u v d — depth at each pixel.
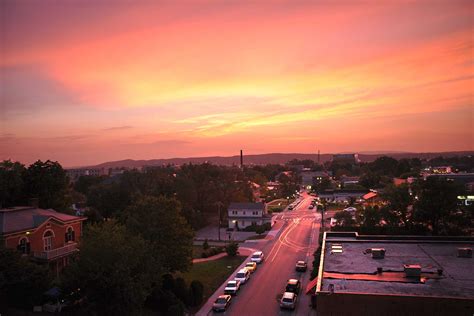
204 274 52.97
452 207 60.06
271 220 93.50
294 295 41.09
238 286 46.19
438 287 23.17
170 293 39.22
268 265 57.47
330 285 23.88
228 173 128.62
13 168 59.53
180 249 44.53
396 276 25.64
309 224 91.44
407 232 62.06
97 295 33.47
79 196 120.12
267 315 38.25
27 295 35.28
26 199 59.56
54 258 43.47
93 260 33.22
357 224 75.06
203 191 106.06
